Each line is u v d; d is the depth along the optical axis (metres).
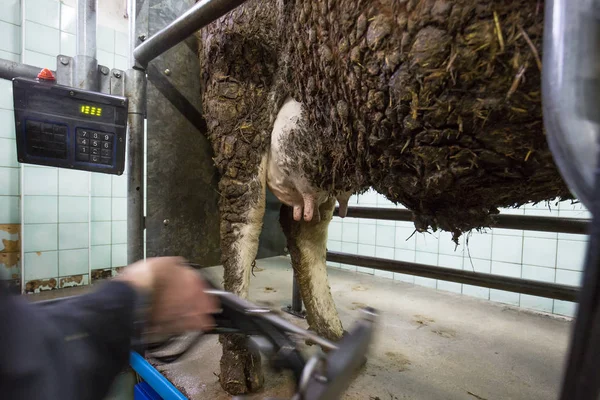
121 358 0.36
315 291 1.28
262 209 1.13
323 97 0.74
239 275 1.10
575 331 0.24
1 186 2.19
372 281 2.33
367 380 1.09
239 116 1.09
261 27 0.96
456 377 1.12
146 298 0.41
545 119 0.30
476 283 1.33
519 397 1.02
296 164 0.97
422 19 0.47
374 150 0.64
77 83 1.13
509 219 1.24
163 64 1.33
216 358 1.25
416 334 1.46
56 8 2.33
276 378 1.09
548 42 0.30
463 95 0.47
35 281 2.29
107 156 1.07
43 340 0.28
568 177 0.27
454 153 0.53
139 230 1.23
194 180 1.44
